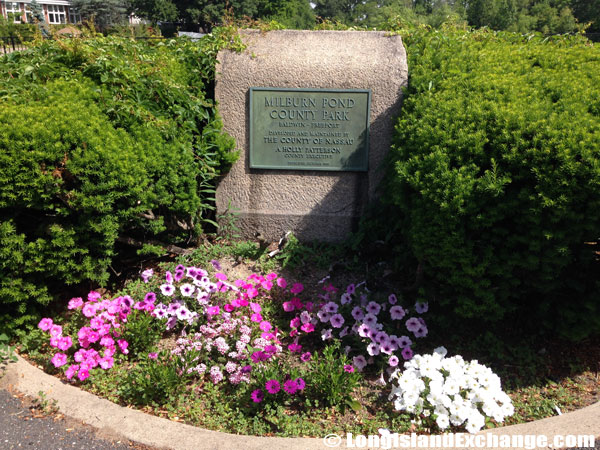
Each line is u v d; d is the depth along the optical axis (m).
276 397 2.91
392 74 4.46
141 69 4.28
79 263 3.57
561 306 3.25
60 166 3.27
